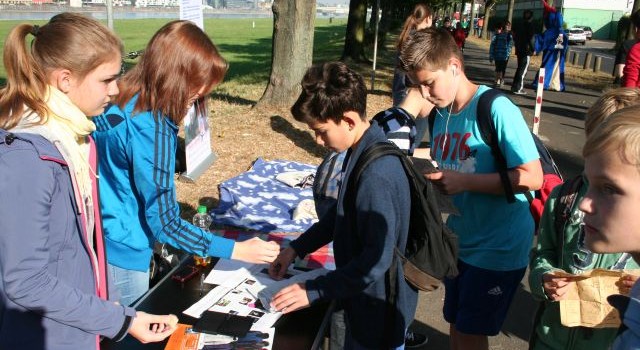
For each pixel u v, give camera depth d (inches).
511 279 104.6
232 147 291.4
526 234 104.6
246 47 1248.8
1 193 59.4
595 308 76.2
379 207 76.2
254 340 80.0
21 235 60.3
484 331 106.8
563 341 85.8
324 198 122.6
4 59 64.0
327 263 107.3
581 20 2401.6
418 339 143.8
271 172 247.4
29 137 61.8
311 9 366.0
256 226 183.8
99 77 67.7
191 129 233.5
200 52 85.4
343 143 81.8
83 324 66.3
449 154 106.0
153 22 2315.5
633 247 45.2
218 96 430.6
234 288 95.1
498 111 97.6
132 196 92.9
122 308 71.2
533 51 597.6
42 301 62.6
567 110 498.3
